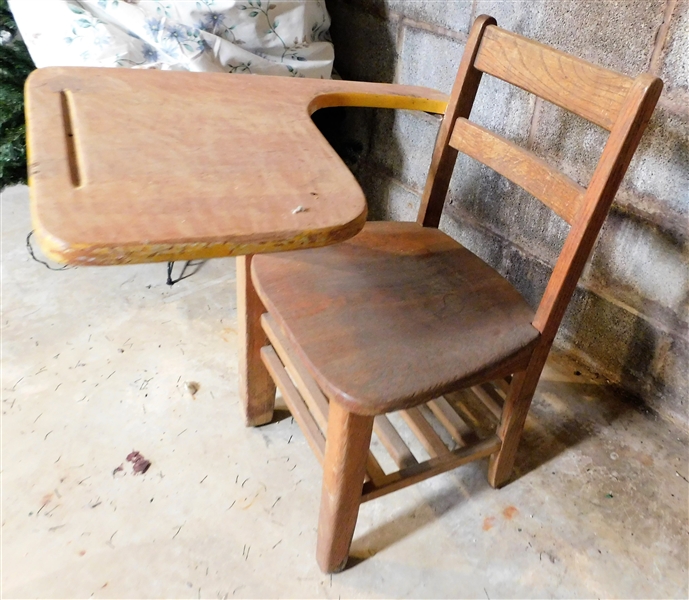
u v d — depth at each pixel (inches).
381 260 40.7
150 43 52.4
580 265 34.1
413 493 46.9
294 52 59.1
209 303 65.6
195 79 38.7
